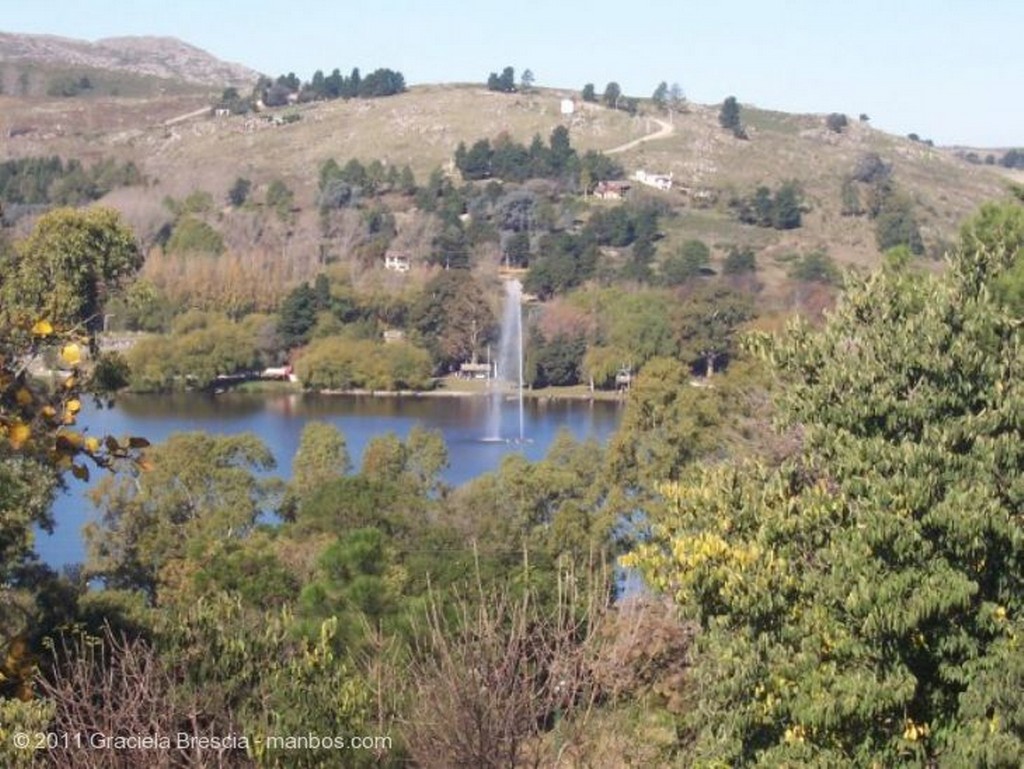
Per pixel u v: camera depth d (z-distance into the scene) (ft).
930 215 379.76
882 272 35.29
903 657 29.32
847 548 29.45
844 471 31.17
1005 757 27.04
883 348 32.35
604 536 89.97
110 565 94.53
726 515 32.55
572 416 197.98
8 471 37.19
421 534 82.48
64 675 33.09
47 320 17.60
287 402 213.25
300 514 93.97
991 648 29.07
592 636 34.88
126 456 17.26
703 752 31.78
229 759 29.40
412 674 37.14
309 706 31.17
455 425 190.90
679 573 31.17
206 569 62.03
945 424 31.07
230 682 31.22
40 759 28.02
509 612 37.96
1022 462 30.40
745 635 30.27
